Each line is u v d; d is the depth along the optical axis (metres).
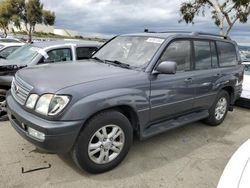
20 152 3.82
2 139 4.21
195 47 4.57
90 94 3.04
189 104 4.45
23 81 3.38
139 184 3.23
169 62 3.58
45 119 2.92
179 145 4.43
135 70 3.74
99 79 3.27
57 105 2.89
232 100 5.71
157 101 3.81
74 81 3.13
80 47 6.41
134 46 4.27
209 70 4.83
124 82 3.40
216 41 5.12
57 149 2.93
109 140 3.36
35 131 2.95
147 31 4.91
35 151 3.87
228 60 5.46
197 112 4.89
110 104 3.18
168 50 4.03
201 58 4.70
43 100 2.96
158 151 4.15
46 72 3.51
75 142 3.08
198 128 5.30
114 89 3.26
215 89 5.01
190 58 4.45
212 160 3.96
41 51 5.73
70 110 2.90
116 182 3.25
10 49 8.91
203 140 4.71
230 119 6.07
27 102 3.13
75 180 3.23
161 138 4.68
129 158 3.85
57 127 2.85
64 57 6.12
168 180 3.36
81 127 3.00
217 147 4.44
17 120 3.29
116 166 3.56
